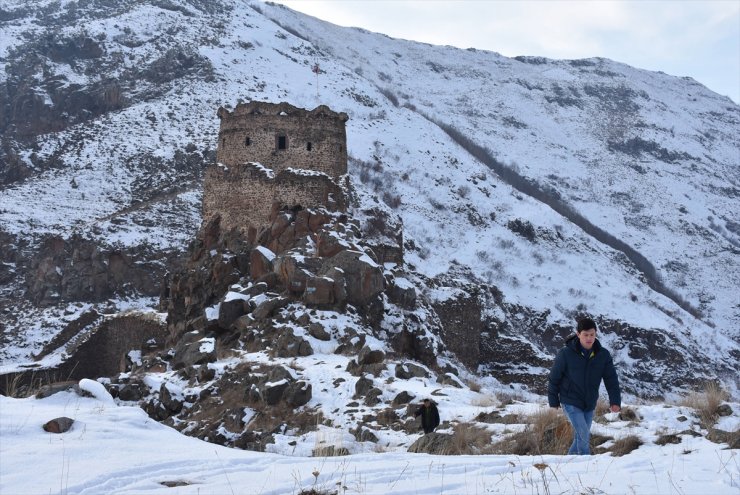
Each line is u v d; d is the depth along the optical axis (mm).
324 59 182000
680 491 10180
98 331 60906
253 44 170000
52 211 98875
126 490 10234
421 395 26109
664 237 178375
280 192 50219
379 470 11656
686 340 95812
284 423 26172
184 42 160500
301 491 10461
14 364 62344
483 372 61938
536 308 95438
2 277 85000
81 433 12773
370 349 31891
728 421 17062
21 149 122688
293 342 36000
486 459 12633
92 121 130625
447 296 60219
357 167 120438
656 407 18578
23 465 10977
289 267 42781
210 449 12664
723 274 160250
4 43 169000
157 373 38125
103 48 153875
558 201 183875
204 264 49812
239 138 53594
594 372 14367
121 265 81375
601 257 121938
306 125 53312
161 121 126688
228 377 32719
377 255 50969
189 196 99125
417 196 120938
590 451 14438
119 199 104250
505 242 113812
